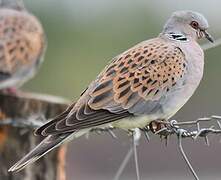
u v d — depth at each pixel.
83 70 22.05
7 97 11.95
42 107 11.98
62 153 11.98
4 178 11.80
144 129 10.62
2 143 11.78
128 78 10.34
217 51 20.61
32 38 14.75
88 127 10.05
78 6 23.06
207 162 19.02
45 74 21.77
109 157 19.44
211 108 20.59
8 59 14.29
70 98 21.73
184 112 20.55
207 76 20.64
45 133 9.80
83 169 19.64
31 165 11.82
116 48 22.45
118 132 19.09
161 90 10.41
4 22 14.73
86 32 22.77
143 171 19.08
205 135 9.84
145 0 22.83
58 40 22.55
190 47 10.74
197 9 23.03
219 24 23.05
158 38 10.94
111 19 22.92
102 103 10.16
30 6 22.89
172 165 19.05
